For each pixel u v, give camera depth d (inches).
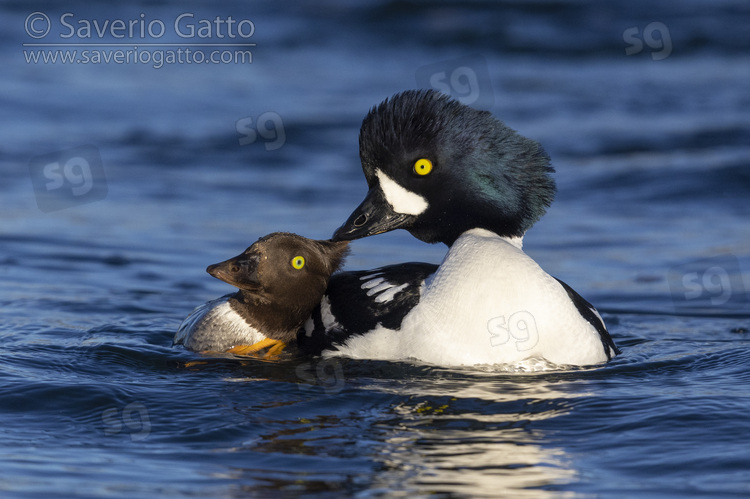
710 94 1010.1
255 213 658.8
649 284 518.9
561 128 887.7
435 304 330.0
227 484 238.4
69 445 266.5
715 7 1321.4
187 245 584.1
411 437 271.4
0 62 1083.3
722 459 254.5
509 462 253.8
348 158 826.2
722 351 381.4
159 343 383.2
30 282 498.0
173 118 925.8
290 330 358.0
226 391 309.7
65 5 1261.1
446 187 359.3
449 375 322.7
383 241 609.9
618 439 270.7
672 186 722.2
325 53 1167.0
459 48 1200.8
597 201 701.3
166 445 266.1
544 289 329.7
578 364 337.4
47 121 901.8
